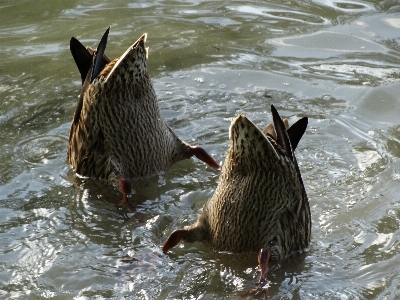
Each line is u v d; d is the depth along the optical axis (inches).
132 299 302.0
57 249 335.0
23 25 591.2
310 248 342.0
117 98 379.2
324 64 521.3
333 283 314.7
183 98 478.9
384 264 325.4
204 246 346.9
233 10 618.2
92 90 379.6
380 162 408.2
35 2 637.9
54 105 469.1
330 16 599.8
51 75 507.2
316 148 425.7
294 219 331.9
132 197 384.8
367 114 459.2
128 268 323.9
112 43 546.6
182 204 379.6
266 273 318.0
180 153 416.5
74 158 402.3
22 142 428.5
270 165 318.3
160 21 594.9
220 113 463.5
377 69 511.5
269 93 485.1
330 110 463.5
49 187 388.2
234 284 316.5
